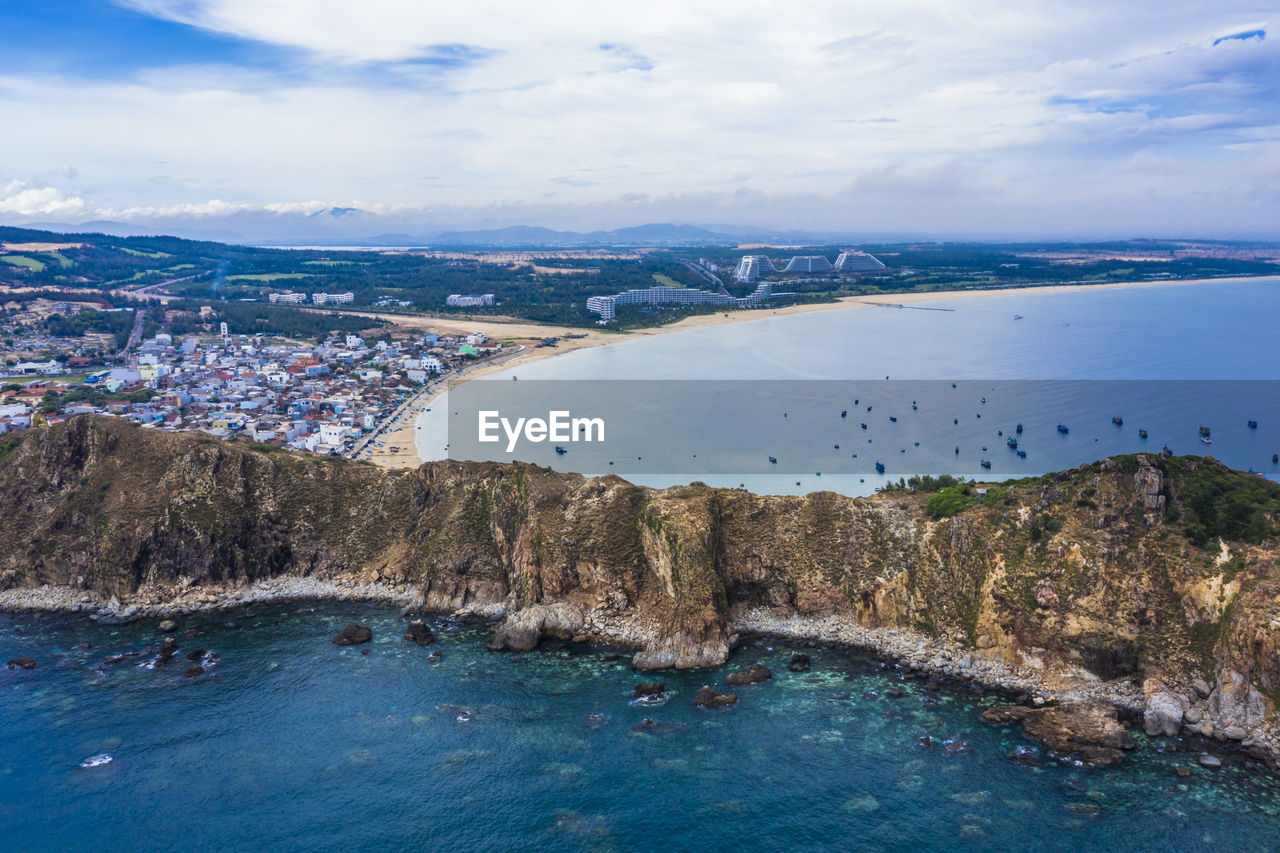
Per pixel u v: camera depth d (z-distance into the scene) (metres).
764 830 96.06
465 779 106.44
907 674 128.75
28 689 128.75
